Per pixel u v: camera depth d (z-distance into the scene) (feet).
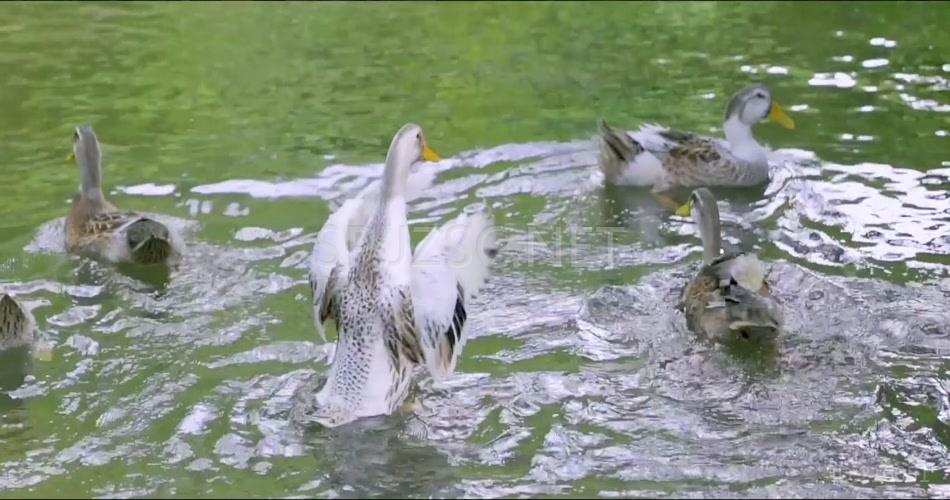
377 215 36.68
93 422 35.29
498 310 42.11
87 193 49.39
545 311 42.09
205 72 69.82
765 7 81.00
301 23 79.51
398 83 67.56
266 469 32.71
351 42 75.25
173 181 54.08
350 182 53.67
